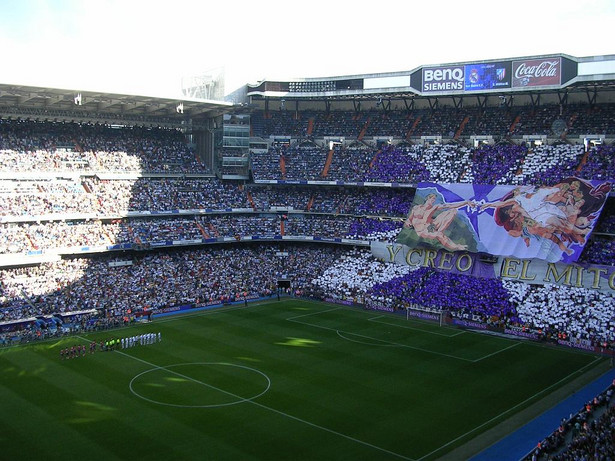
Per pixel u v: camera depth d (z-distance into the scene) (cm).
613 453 3869
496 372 6166
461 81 10281
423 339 7425
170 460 4081
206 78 11850
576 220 8525
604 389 5716
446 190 9856
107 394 5309
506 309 8181
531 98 10606
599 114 10006
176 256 10156
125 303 8500
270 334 7506
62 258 9256
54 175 9869
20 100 9519
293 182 11269
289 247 11181
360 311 8950
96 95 9375
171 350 6712
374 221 10612
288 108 12669
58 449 4216
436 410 5106
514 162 9931
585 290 8075
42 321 7644
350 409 5075
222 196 11238
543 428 4788
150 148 11400
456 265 9294
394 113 11969
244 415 4900
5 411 4891
